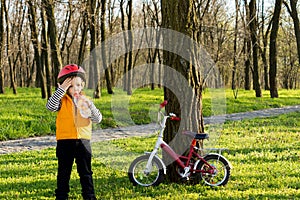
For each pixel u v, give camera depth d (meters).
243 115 20.09
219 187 6.41
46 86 25.94
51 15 21.56
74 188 6.53
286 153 9.45
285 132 13.28
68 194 6.14
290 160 8.59
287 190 6.27
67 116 5.38
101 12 26.98
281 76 61.69
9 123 14.45
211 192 6.12
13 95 30.12
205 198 5.82
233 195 5.96
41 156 9.73
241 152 9.59
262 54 38.41
